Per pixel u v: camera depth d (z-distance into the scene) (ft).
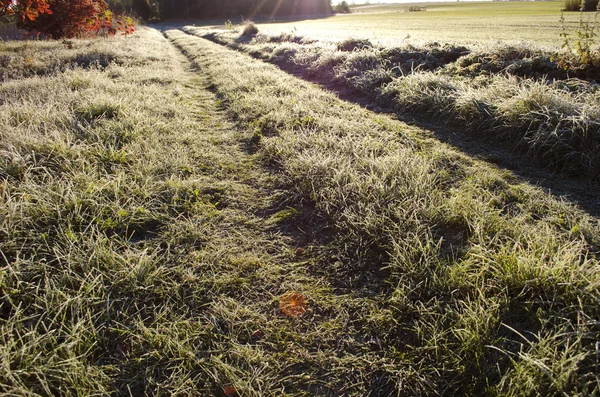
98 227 9.24
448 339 6.41
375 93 22.16
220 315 7.18
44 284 7.42
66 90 21.07
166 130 16.34
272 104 19.89
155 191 11.10
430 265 7.95
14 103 17.40
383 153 13.35
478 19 115.44
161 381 5.93
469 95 16.76
